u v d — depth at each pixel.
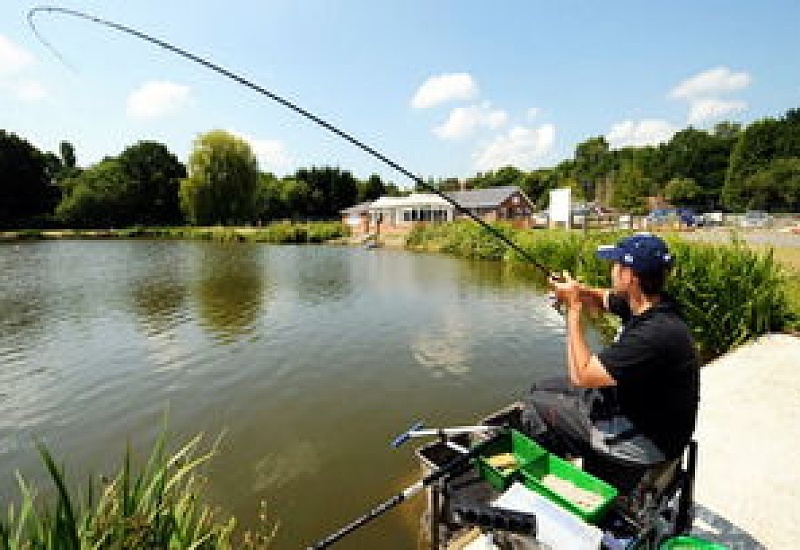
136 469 4.88
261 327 10.32
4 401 6.55
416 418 5.86
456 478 2.51
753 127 68.12
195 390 6.86
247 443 5.31
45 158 70.88
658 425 2.18
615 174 78.25
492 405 6.21
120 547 1.89
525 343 8.88
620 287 2.38
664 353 2.12
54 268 21.81
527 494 2.24
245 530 3.84
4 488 4.63
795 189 57.62
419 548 3.44
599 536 1.96
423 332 9.73
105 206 61.12
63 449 5.34
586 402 2.47
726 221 42.41
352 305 12.62
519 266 21.02
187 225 64.31
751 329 6.55
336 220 73.38
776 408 4.32
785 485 3.22
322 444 5.25
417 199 42.50
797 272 8.86
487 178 98.06
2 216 57.66
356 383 7.02
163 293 14.70
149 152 67.44
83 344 9.16
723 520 2.89
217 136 59.38
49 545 1.83
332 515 4.03
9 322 10.94
